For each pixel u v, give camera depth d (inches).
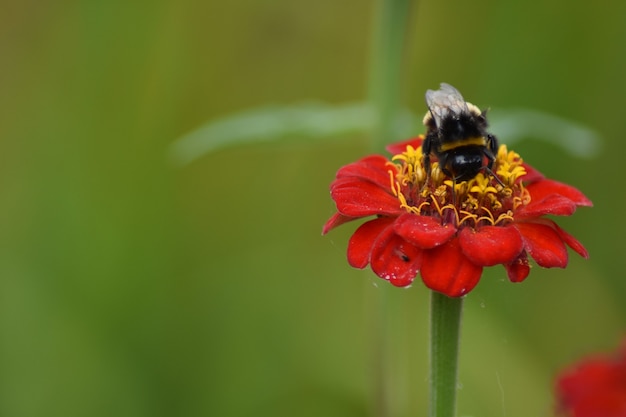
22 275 23.5
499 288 22.9
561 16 24.0
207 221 24.2
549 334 23.4
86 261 23.5
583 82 24.0
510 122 21.1
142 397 22.8
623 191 23.9
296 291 23.8
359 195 17.7
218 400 23.0
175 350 23.3
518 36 24.1
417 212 17.8
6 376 22.9
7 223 24.1
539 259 17.3
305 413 22.9
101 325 23.1
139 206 23.9
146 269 23.6
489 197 17.9
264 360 23.2
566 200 17.7
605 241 23.9
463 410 22.1
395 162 18.5
